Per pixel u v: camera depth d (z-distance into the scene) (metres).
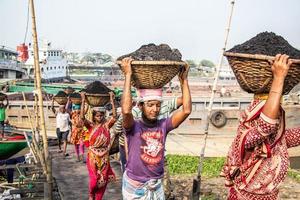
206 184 10.04
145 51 3.51
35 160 9.43
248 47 2.85
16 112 21.47
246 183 3.03
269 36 2.91
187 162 13.66
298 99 20.62
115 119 6.70
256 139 2.82
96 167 6.53
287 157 3.02
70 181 8.82
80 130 10.90
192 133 18.98
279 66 2.61
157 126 3.71
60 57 49.28
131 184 3.71
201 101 23.88
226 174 3.22
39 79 5.63
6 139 10.86
